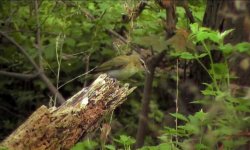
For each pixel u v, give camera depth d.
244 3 6.91
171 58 10.49
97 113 7.04
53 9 13.05
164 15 10.99
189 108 9.20
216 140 6.30
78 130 6.99
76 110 6.92
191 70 9.32
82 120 6.96
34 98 14.10
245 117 6.12
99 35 12.62
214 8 8.73
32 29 13.03
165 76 12.62
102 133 7.75
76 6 12.74
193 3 11.57
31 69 13.11
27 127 6.80
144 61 9.83
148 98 11.50
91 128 7.12
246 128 6.18
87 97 7.02
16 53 13.25
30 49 12.80
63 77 13.38
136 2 10.55
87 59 11.97
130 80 12.77
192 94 9.16
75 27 12.84
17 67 13.66
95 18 12.72
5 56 13.23
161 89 14.16
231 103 6.07
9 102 14.65
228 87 6.38
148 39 7.02
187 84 9.23
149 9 11.09
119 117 14.10
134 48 10.54
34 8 12.89
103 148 7.68
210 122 6.35
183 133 6.79
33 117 6.82
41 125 6.79
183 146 6.75
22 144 6.78
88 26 12.77
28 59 12.43
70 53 12.92
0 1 12.73
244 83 7.25
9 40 12.52
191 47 6.79
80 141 7.20
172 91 13.51
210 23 8.82
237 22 7.87
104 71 8.98
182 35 6.88
